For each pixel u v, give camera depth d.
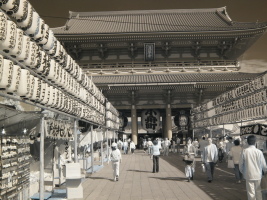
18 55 8.16
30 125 11.98
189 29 52.97
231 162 18.70
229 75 49.91
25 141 11.24
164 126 60.34
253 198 9.77
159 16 65.19
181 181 17.50
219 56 54.03
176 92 50.66
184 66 52.62
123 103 51.22
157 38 51.56
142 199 12.71
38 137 14.07
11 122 10.98
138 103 51.25
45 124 12.20
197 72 52.19
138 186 15.98
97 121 23.02
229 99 23.61
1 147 8.96
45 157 15.55
